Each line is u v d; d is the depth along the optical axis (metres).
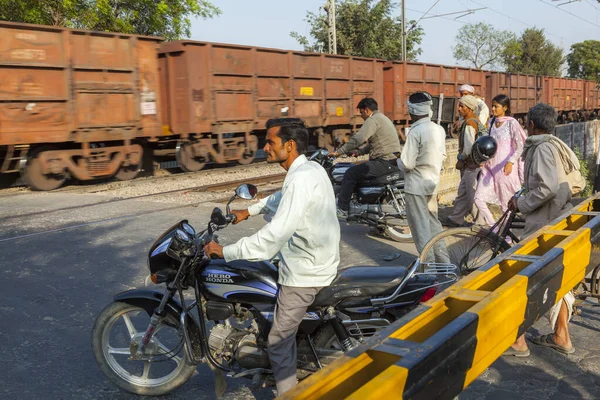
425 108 5.30
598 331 4.43
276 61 16.94
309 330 3.13
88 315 4.71
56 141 12.18
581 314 4.75
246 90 16.16
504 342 2.23
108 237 7.08
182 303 3.22
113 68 13.09
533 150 4.30
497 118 6.43
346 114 19.91
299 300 2.95
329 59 18.92
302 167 2.89
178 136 15.78
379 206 7.04
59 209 8.92
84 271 5.78
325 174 2.96
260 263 3.14
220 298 3.14
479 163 5.22
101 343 3.45
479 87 27.53
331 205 2.96
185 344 3.25
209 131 15.21
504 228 4.80
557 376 3.71
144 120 14.03
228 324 3.24
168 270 3.24
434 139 5.22
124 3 26.62
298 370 3.20
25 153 12.06
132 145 14.06
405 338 1.99
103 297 5.09
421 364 1.70
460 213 7.82
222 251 2.89
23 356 3.99
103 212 8.62
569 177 4.26
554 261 2.61
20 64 11.35
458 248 4.86
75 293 5.18
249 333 3.21
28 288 5.30
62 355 4.02
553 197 4.22
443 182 13.36
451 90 25.30
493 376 3.72
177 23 28.42
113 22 25.84
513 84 29.28
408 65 22.31
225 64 15.44
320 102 18.70
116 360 3.92
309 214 2.86
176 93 14.91
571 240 2.84
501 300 2.15
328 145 20.02
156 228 7.55
